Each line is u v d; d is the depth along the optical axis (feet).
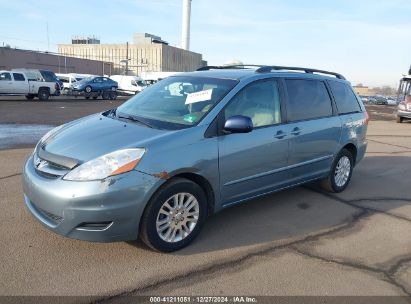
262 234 15.07
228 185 14.49
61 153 12.44
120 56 331.36
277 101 16.51
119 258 12.62
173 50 337.11
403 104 66.49
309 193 20.39
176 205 13.05
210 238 14.46
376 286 11.93
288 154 16.67
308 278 12.16
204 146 13.43
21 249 12.79
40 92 91.04
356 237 15.31
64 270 11.78
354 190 21.52
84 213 11.49
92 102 95.30
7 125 43.32
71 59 239.50
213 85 15.43
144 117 14.78
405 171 26.66
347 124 20.08
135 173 11.88
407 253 14.16
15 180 19.83
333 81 20.16
